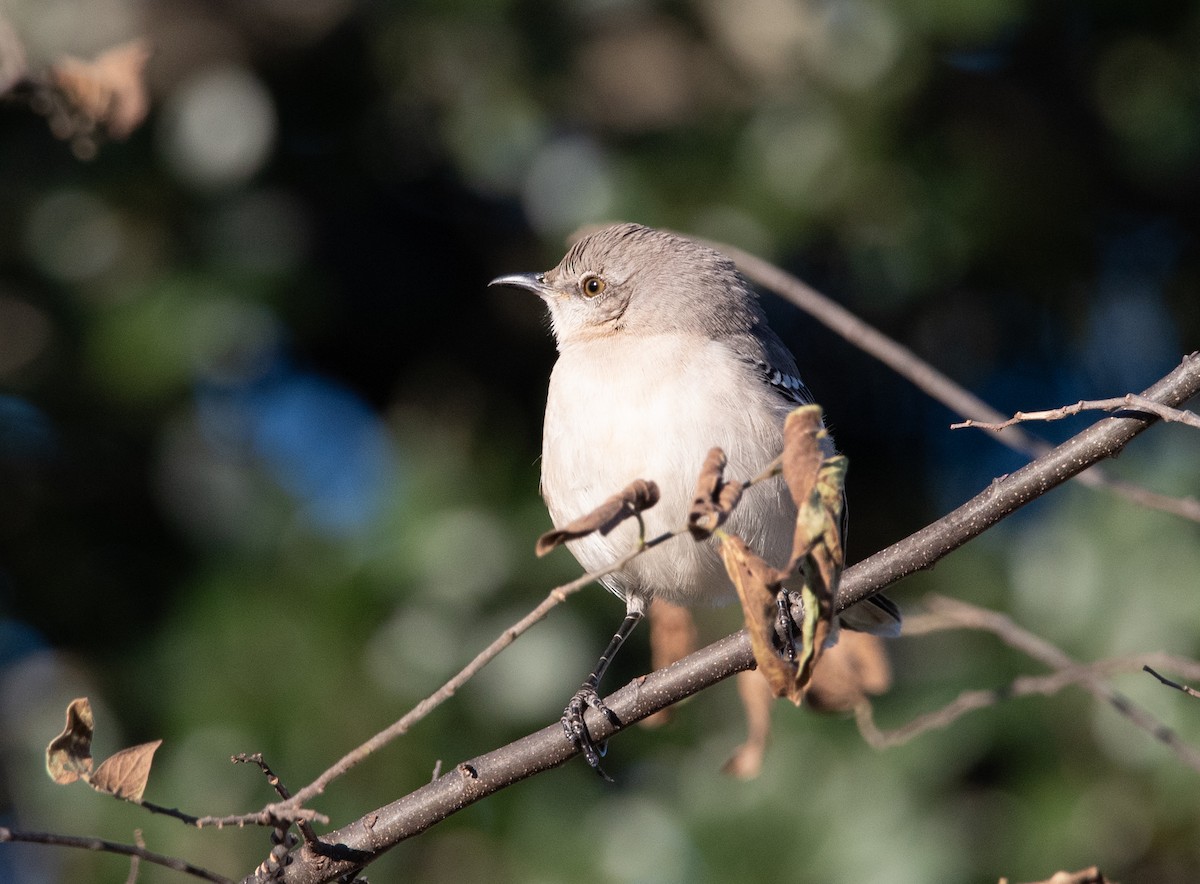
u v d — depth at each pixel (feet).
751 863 35.55
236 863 36.14
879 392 44.96
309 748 36.35
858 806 35.22
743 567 17.80
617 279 30.99
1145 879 34.12
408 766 36.11
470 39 41.22
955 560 38.19
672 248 31.32
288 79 42.93
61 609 41.37
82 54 40.55
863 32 39.04
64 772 18.67
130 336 40.09
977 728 35.22
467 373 44.24
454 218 45.98
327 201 43.93
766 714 29.71
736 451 27.91
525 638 36.96
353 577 37.65
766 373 29.89
